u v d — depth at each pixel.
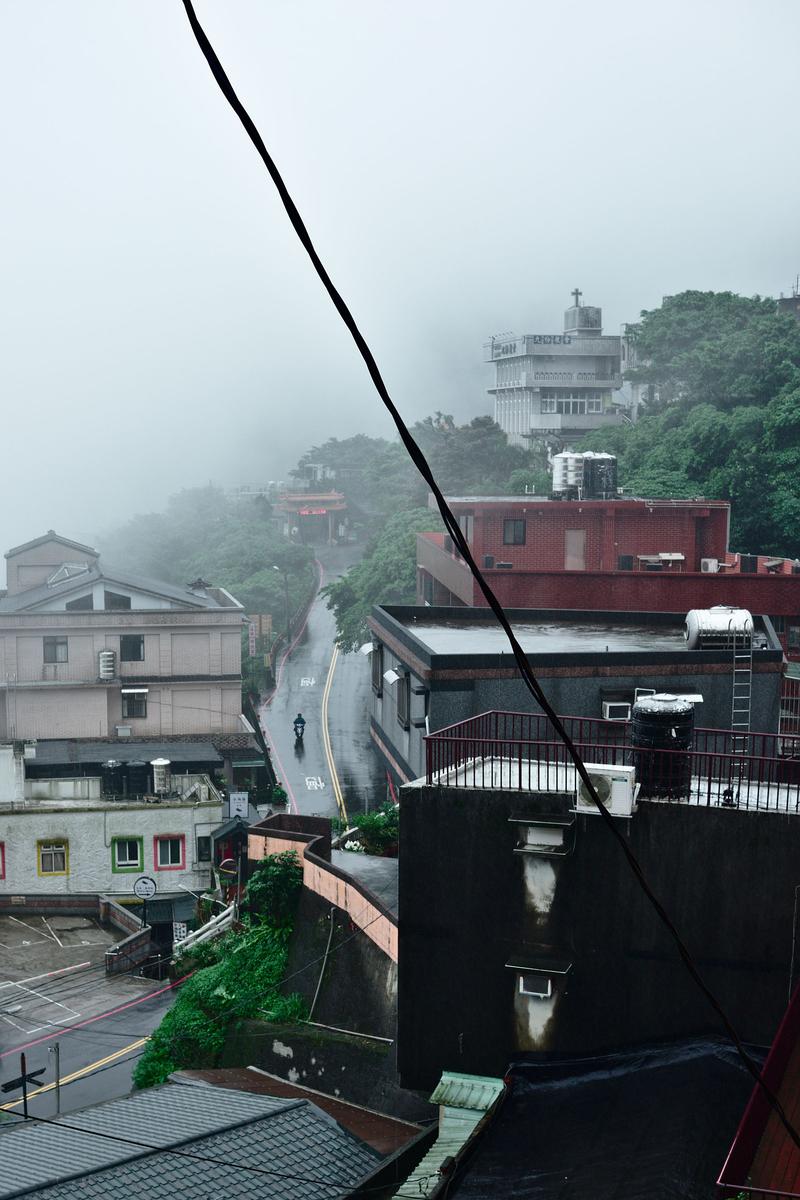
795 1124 13.17
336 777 64.94
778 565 52.94
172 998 35.16
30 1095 28.69
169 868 45.06
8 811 44.09
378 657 36.84
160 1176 16.17
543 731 28.30
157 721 63.59
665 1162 13.93
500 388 144.88
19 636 62.09
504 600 45.91
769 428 76.94
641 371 105.81
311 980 26.23
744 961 16.03
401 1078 17.75
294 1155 17.30
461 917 17.33
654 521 55.09
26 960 39.38
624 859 16.48
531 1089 16.22
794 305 120.88
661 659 28.91
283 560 140.12
